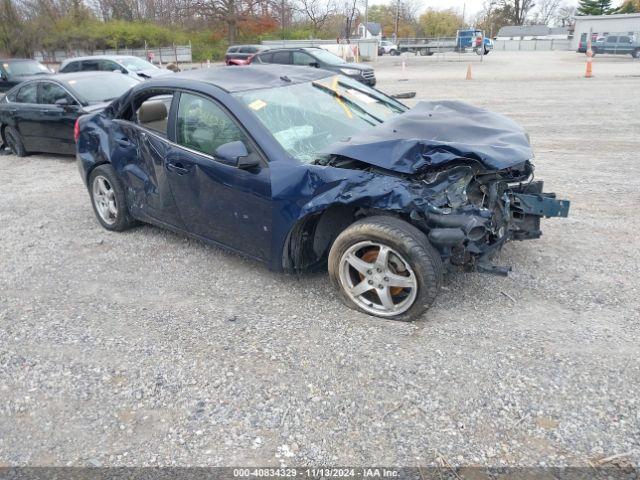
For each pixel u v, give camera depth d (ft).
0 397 10.36
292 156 12.94
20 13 139.54
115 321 12.87
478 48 161.48
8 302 14.10
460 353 10.94
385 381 10.21
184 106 15.02
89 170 18.83
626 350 10.89
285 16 192.85
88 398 10.19
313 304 13.21
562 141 31.60
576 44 163.12
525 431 8.91
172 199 15.66
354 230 12.02
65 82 31.22
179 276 15.16
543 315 12.32
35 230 19.51
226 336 11.97
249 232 13.71
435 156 11.35
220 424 9.37
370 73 59.16
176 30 175.63
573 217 18.62
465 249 11.86
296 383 10.28
